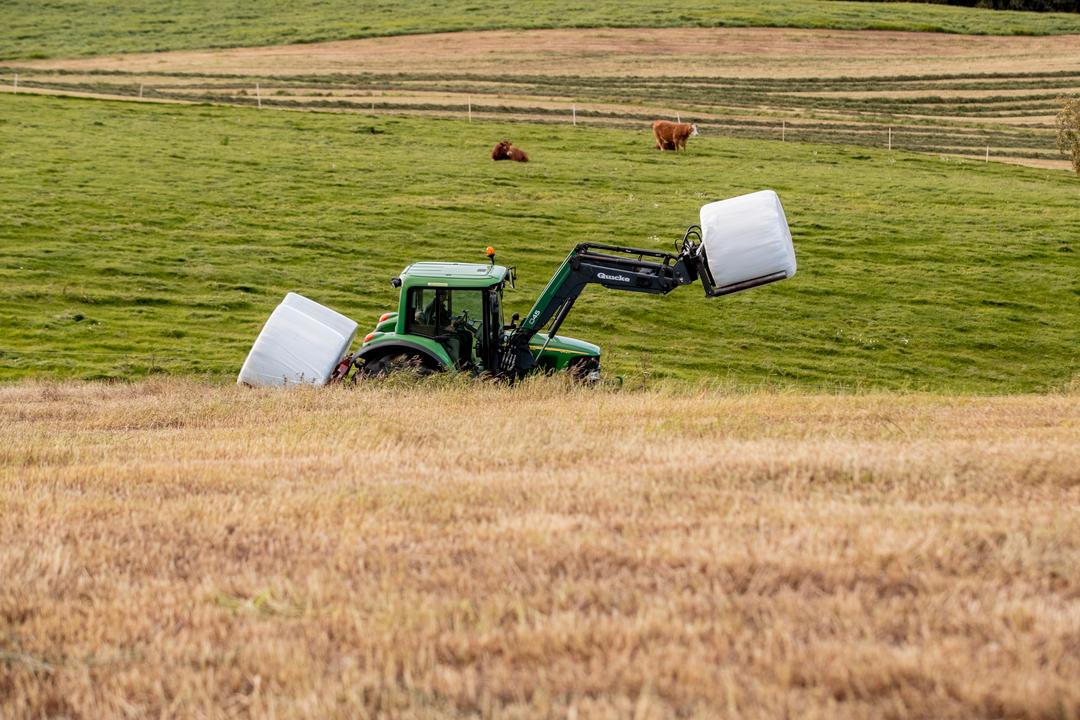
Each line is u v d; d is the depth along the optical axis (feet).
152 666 29.81
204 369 135.44
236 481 50.93
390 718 26.45
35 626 32.58
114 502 46.57
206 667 29.60
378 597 33.55
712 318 168.45
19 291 164.66
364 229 207.41
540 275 185.57
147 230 200.23
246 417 76.18
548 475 49.83
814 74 463.83
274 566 37.40
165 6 597.52
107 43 501.97
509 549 37.58
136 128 288.30
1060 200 242.37
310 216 214.28
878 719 25.04
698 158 284.82
